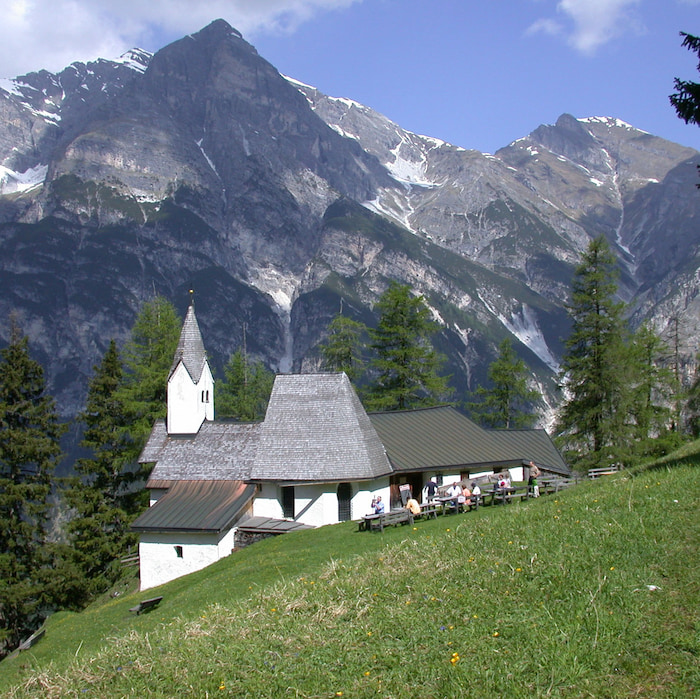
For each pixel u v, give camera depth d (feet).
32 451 168.14
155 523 151.12
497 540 73.82
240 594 94.73
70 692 56.13
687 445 123.03
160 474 169.58
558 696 44.39
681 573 56.95
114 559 186.39
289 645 56.95
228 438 173.68
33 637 113.80
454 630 54.39
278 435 165.07
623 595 54.65
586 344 200.54
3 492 165.27
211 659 57.11
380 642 54.90
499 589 60.49
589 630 50.83
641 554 61.72
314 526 150.92
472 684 47.01
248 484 161.07
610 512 74.90
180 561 149.18
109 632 102.68
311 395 168.96
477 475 171.73
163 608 104.99
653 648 47.55
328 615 61.82
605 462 189.67
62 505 197.26
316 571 83.25
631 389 197.36
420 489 166.40
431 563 70.54
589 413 192.34
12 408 172.65
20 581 161.99
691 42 78.84
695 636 47.52
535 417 244.42
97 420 205.77
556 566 62.23
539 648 49.70
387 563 74.74
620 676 45.62
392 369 229.25
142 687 54.95
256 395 289.33
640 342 221.87
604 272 197.36
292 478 156.35
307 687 50.44
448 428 181.47
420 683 48.65
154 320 227.61
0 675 98.43
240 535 150.30
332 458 157.79
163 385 213.46
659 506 73.26
